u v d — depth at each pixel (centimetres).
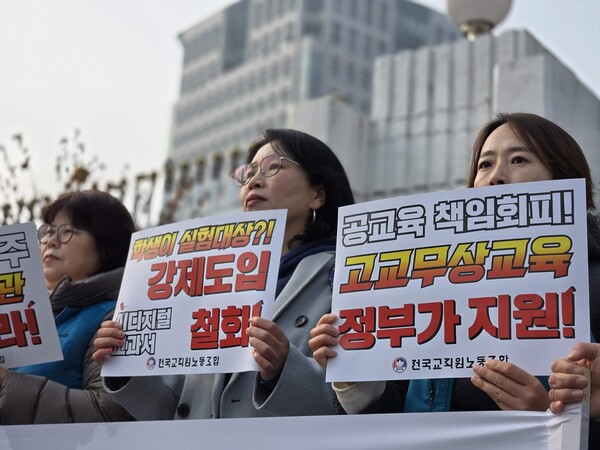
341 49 8112
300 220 446
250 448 345
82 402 414
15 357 411
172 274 394
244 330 374
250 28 8481
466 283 335
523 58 874
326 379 342
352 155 966
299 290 415
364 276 350
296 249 436
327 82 7931
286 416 355
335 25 8125
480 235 339
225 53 8594
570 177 379
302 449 339
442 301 336
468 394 355
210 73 8631
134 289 400
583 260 325
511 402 318
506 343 325
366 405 359
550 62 866
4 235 417
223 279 383
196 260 391
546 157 378
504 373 319
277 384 367
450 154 938
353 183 959
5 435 381
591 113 920
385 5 8625
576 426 302
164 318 388
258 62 8219
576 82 902
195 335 380
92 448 368
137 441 362
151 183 956
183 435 356
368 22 8425
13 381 413
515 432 314
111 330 395
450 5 1016
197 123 8575
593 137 916
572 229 329
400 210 352
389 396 369
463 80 954
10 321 412
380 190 962
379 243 352
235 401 399
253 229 386
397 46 8669
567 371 306
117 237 482
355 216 359
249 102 8144
